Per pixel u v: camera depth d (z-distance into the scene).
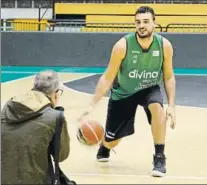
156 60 5.02
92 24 20.30
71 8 23.94
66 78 14.39
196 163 5.82
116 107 5.36
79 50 16.84
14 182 3.81
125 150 6.40
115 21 23.22
